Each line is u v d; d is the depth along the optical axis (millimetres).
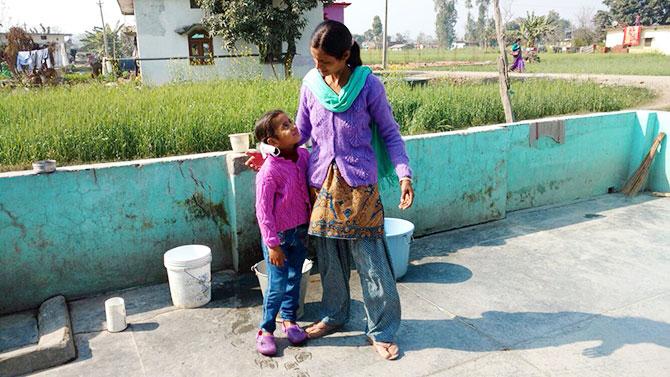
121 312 3434
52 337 3207
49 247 3740
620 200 6449
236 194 4098
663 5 61875
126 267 4035
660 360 3070
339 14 24406
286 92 7922
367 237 2975
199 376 2973
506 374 2957
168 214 4086
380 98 2898
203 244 4277
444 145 5082
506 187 5707
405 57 45281
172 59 15938
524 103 8852
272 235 2969
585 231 5301
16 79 14633
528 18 37062
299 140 3023
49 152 4754
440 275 4277
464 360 3096
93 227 3850
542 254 4707
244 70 16078
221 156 4172
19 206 3588
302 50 19266
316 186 2996
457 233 5293
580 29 70188
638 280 4152
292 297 3273
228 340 3338
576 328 3443
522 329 3436
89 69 34844
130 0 18516
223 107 6320
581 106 9445
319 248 3221
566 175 6336
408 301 3840
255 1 17375
